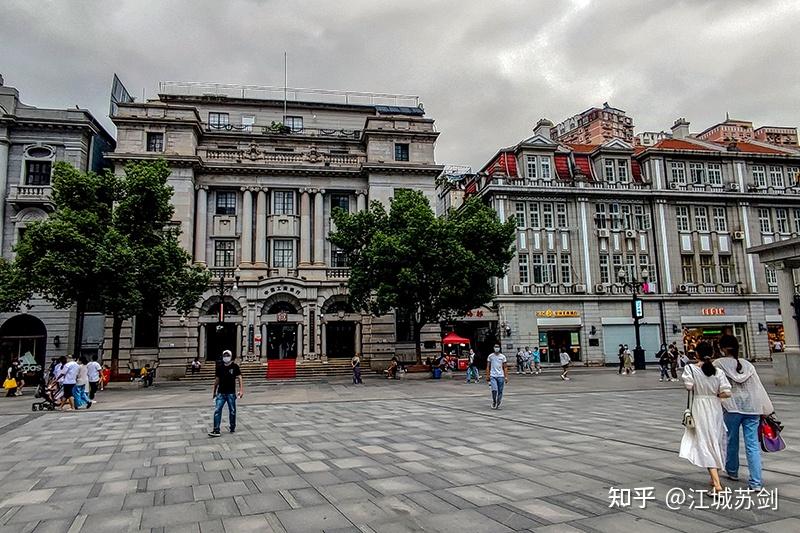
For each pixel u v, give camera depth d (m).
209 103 41.25
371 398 20.00
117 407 18.50
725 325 42.38
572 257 41.12
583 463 8.27
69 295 25.20
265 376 32.91
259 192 38.12
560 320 39.88
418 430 11.98
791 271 20.77
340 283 37.06
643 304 41.16
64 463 9.27
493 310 39.72
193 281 29.73
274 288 35.91
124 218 26.97
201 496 6.92
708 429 6.37
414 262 29.41
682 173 43.84
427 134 40.09
